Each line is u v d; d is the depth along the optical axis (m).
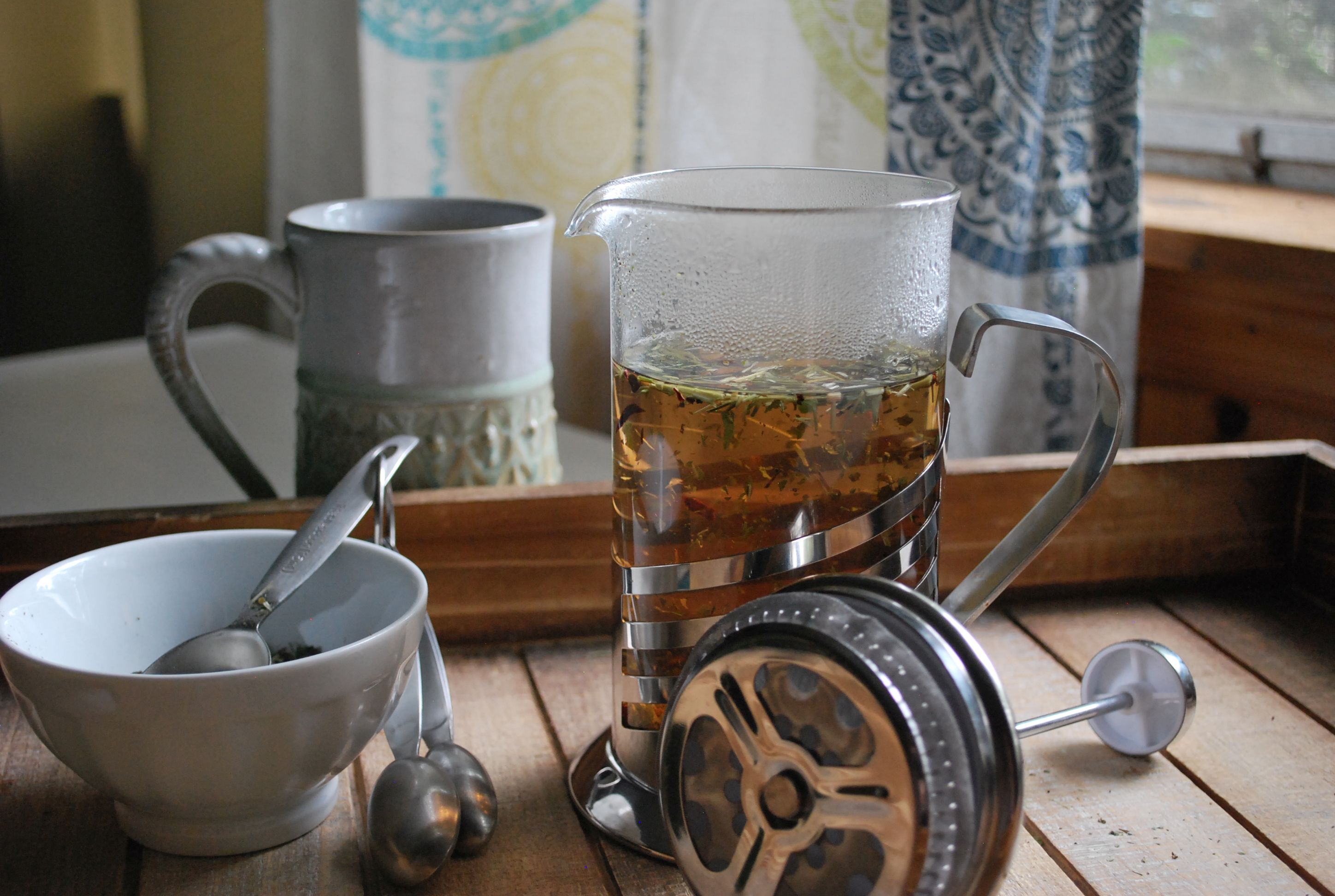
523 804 0.62
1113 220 0.90
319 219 0.76
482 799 0.59
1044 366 0.92
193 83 1.38
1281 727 0.66
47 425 1.08
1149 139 1.15
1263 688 0.69
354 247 0.71
